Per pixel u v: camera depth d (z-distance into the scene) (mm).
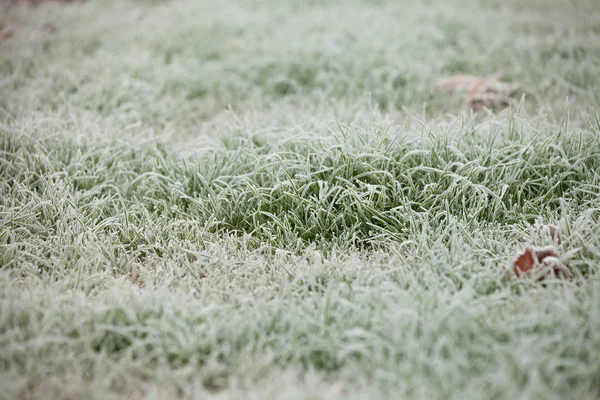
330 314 2674
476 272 2969
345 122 4324
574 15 7121
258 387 2346
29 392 2318
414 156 3822
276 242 3486
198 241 3443
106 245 3398
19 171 4059
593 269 2924
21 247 3400
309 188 3713
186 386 2338
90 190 3920
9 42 6598
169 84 5816
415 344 2385
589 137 3936
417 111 5371
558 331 2457
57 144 4359
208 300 2873
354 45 6359
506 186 3459
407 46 6410
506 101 5262
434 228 3422
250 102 5539
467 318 2535
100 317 2645
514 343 2410
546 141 3775
